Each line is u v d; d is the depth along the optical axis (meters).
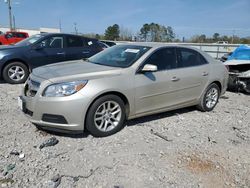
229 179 3.40
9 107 5.61
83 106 4.02
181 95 5.34
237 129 5.12
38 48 8.37
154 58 4.90
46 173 3.29
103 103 4.24
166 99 5.07
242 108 6.66
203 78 5.70
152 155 3.87
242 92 8.66
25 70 8.23
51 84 4.01
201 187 3.21
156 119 5.32
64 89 3.97
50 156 3.67
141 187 3.14
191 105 5.73
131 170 3.46
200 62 5.75
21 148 3.84
